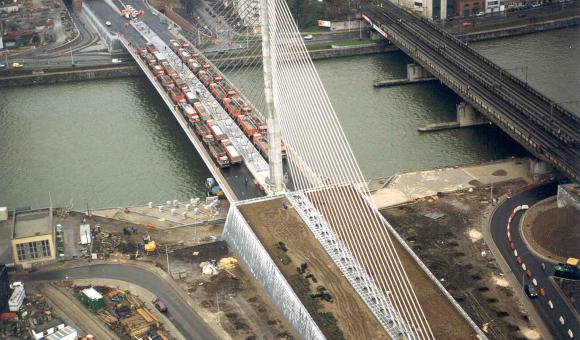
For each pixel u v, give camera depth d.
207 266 198.00
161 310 183.38
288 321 177.75
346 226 198.75
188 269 198.38
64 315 184.75
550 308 181.38
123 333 177.75
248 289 189.88
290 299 176.50
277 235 197.62
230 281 192.62
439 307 170.12
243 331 176.50
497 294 186.88
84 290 190.00
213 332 176.62
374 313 169.88
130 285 193.88
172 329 178.12
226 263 199.25
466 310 181.75
